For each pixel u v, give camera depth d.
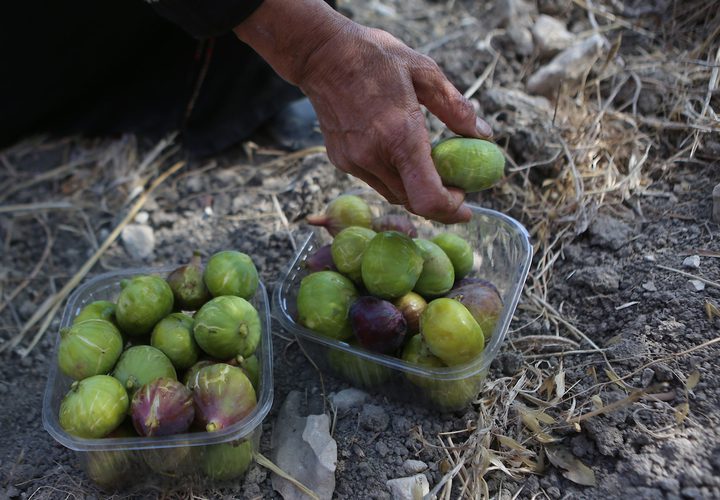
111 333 0.55
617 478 0.53
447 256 0.60
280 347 0.66
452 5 0.99
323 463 0.55
